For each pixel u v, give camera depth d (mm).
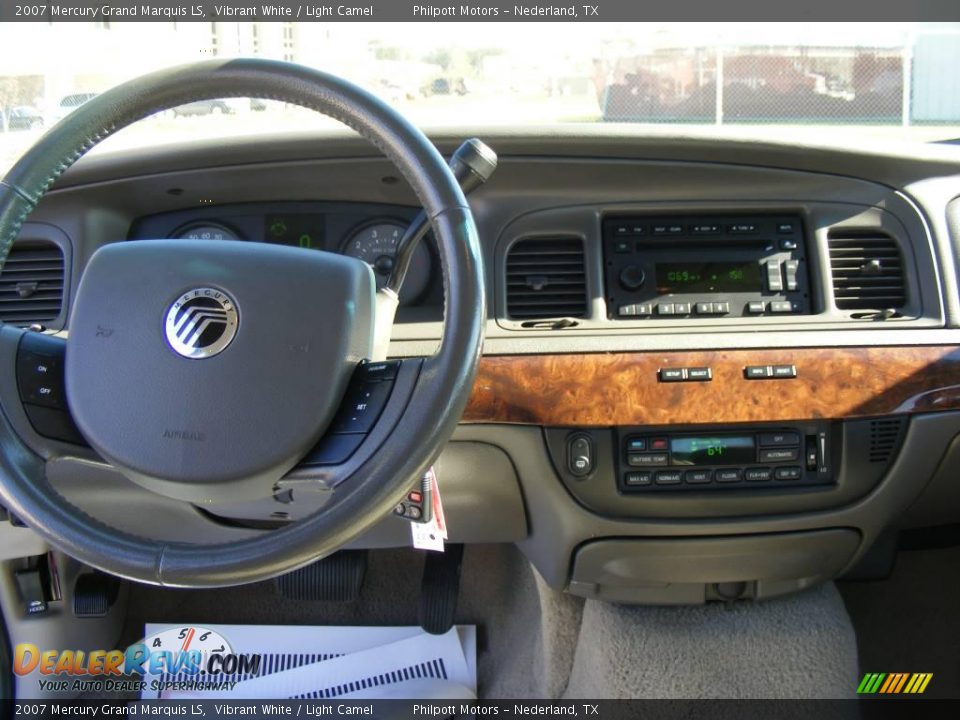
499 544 2039
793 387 1409
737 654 1588
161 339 879
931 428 1443
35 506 843
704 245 1519
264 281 889
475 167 926
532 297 1506
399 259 1047
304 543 785
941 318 1481
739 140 1439
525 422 1416
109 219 1561
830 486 1455
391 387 844
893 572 1894
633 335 1446
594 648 1636
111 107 896
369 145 1440
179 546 810
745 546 1485
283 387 857
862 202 1521
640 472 1438
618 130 1437
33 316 1530
